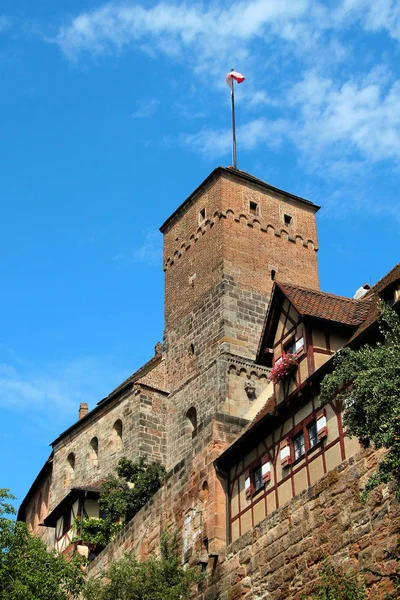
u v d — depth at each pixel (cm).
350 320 2875
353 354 2036
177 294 5472
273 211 5488
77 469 5659
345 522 2383
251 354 4959
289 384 2856
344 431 2517
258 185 5497
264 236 5369
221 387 4819
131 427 5219
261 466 2895
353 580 2211
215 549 2952
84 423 5716
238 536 2933
